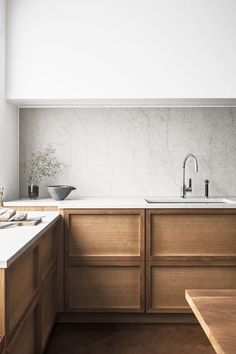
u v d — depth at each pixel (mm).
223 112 3154
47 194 3148
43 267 1960
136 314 2529
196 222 2488
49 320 2191
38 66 2699
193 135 3156
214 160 3160
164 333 2348
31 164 3141
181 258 2475
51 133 3148
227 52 2695
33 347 1785
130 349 2119
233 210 2473
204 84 2691
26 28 2701
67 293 2461
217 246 2488
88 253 2482
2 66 2637
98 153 3152
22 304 1497
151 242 2484
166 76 2689
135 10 2695
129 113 3148
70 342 2213
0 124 2617
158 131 3150
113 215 2482
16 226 1878
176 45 2693
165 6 2697
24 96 2697
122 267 2482
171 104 3045
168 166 3150
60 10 2695
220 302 957
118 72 2691
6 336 1234
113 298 2482
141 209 2467
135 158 3150
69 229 2473
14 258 1286
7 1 2707
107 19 2695
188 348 2131
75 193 3146
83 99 2750
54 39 2695
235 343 705
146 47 2695
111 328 2430
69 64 2695
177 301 2484
